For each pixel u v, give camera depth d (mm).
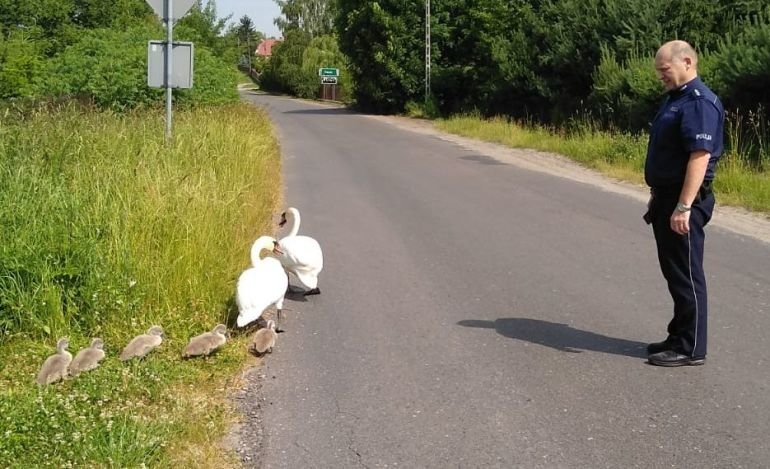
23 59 25734
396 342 6027
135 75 19922
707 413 4738
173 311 6129
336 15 43281
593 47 23031
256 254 6695
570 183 14656
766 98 16125
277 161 16906
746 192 12414
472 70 35000
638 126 19812
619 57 21922
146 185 7676
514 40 27500
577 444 4379
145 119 12977
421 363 5598
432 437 4480
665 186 5332
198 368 5359
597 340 6035
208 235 6934
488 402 4938
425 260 8578
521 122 27297
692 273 5402
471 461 4211
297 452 4316
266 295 5945
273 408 4875
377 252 8969
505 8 31859
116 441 4078
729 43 17109
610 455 4250
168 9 10570
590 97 22562
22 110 12938
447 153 20266
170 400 4777
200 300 6254
